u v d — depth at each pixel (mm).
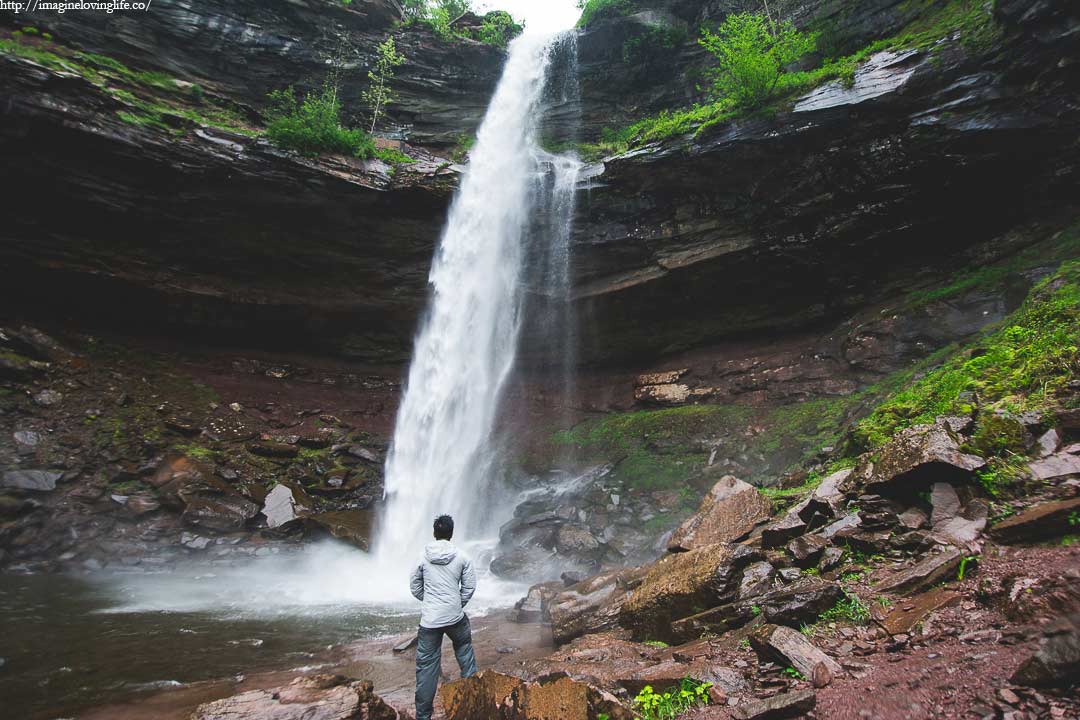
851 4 14742
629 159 14867
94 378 14336
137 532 11398
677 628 4609
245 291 16984
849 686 2863
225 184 14883
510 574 10477
